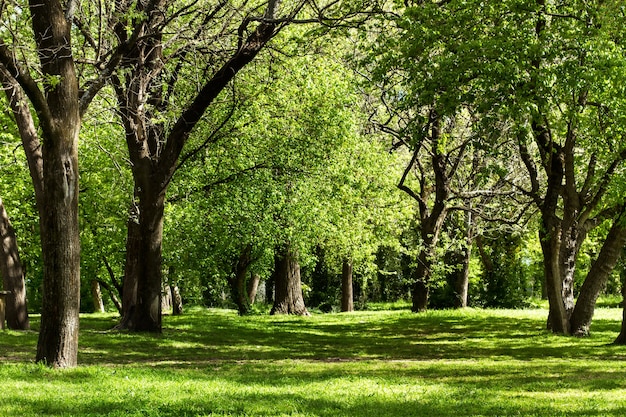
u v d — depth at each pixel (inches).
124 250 1360.7
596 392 459.5
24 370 498.0
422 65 754.2
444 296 1851.6
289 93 1101.1
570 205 986.1
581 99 858.8
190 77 885.2
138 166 872.9
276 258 1539.1
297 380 509.4
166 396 408.5
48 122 515.5
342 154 1221.7
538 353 775.1
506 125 826.8
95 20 698.8
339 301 2112.5
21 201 1224.2
